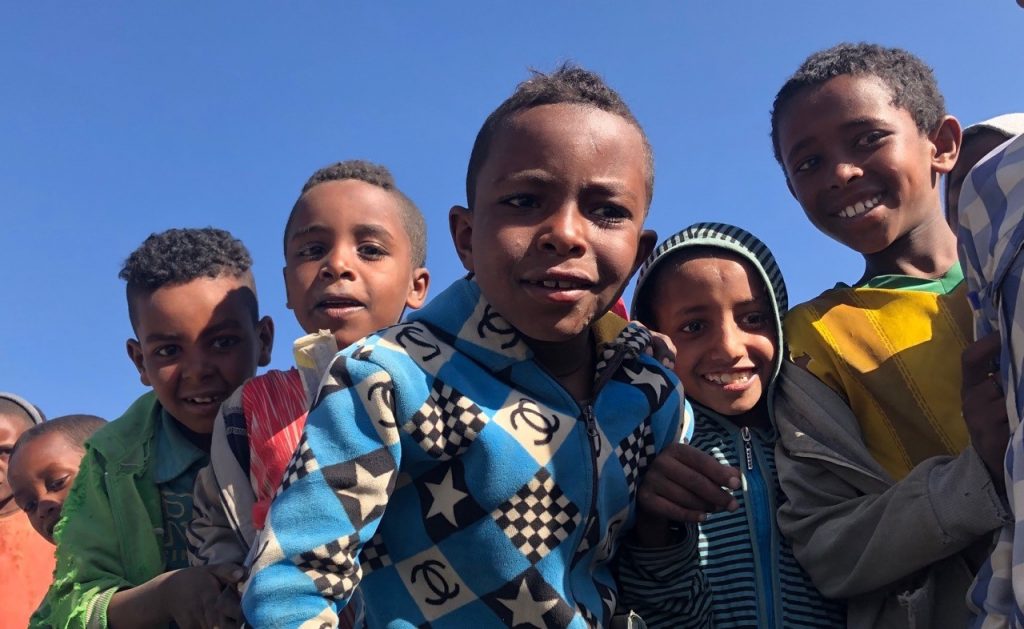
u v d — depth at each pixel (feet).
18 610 4.31
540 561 1.84
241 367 3.10
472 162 2.03
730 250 2.80
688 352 2.81
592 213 1.89
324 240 3.05
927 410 2.55
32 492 3.86
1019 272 1.65
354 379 1.80
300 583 1.64
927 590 2.33
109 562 2.74
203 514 2.58
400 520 1.88
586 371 2.12
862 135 2.92
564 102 1.91
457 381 1.87
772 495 2.65
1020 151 1.82
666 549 2.13
